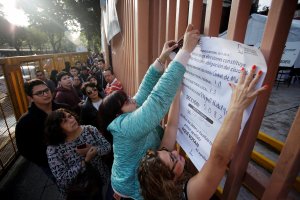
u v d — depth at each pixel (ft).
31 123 7.17
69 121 5.87
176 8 4.62
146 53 7.23
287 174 2.40
